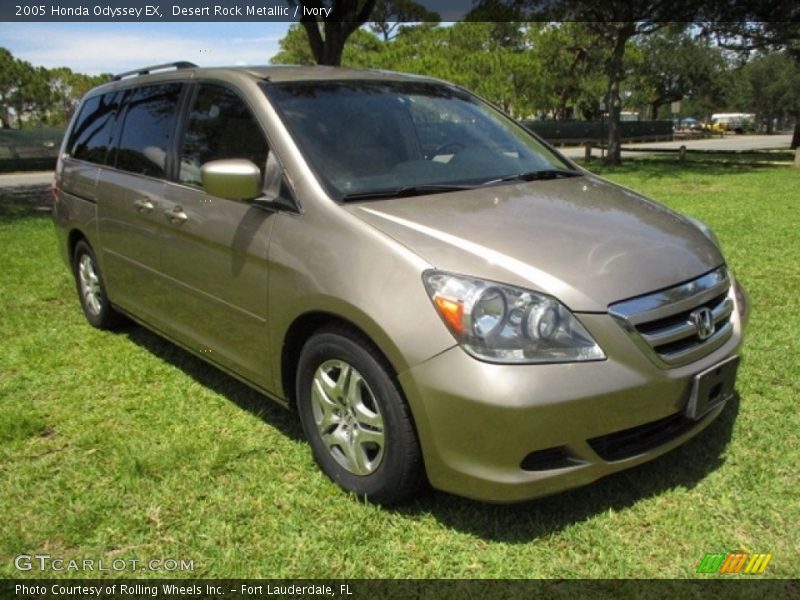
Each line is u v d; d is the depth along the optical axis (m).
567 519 2.74
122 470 3.10
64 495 2.96
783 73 67.31
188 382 4.09
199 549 2.62
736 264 6.43
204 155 3.61
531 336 2.41
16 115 44.94
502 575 2.46
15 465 3.22
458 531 2.69
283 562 2.54
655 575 2.44
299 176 3.05
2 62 42.78
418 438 2.61
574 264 2.60
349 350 2.72
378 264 2.63
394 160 3.34
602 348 2.47
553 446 2.43
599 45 29.06
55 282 6.37
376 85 3.79
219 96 3.65
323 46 15.88
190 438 3.39
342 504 2.86
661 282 2.66
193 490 2.97
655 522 2.71
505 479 2.43
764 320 4.85
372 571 2.49
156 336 4.89
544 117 46.94
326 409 2.93
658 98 59.50
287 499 2.90
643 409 2.54
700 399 2.68
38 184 19.27
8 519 2.82
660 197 12.56
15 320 5.27
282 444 3.34
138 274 4.16
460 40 37.81
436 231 2.73
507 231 2.77
